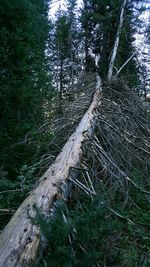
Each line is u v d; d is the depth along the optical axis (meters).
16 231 3.44
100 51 18.09
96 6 20.98
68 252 2.92
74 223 3.21
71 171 5.16
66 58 24.16
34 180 5.87
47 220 3.29
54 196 4.29
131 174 6.58
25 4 7.75
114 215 5.02
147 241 4.46
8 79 7.50
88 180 5.81
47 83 8.95
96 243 3.57
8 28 7.81
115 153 6.98
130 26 17.48
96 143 6.53
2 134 7.39
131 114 8.71
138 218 5.13
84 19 21.84
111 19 17.61
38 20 9.00
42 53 9.42
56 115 9.13
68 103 9.24
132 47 17.62
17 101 7.62
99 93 9.07
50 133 8.16
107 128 7.30
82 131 6.62
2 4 7.45
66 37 24.08
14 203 5.08
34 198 4.19
